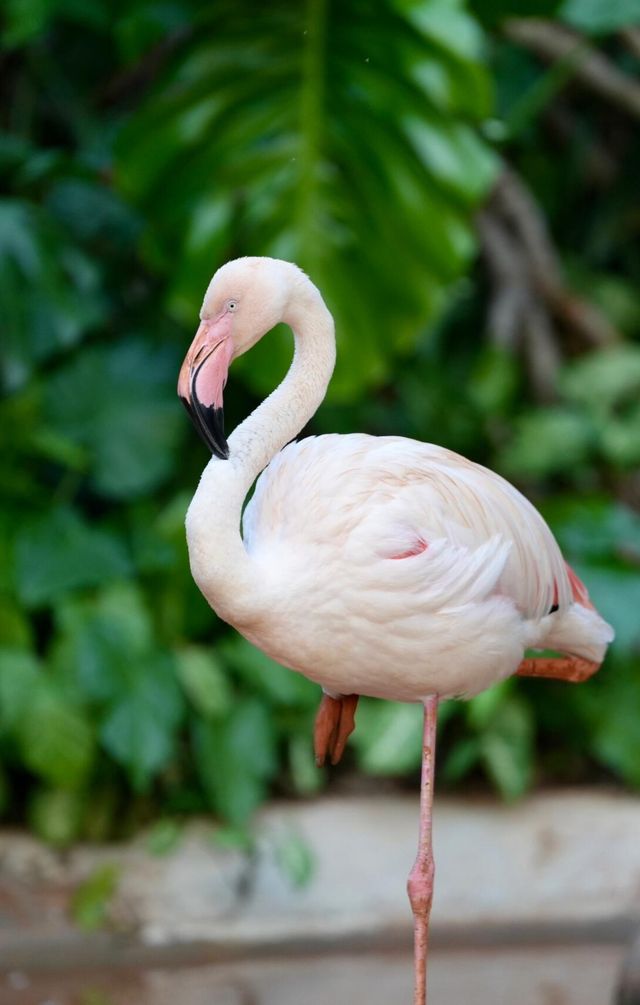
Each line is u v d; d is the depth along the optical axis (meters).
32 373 8.30
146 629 7.80
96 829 7.55
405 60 7.60
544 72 10.59
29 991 6.64
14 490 8.16
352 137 7.71
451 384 9.51
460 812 7.88
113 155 7.82
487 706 7.77
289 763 8.18
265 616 4.19
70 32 9.92
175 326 8.88
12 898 7.22
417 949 4.39
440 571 4.23
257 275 4.34
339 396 7.79
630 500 9.31
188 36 7.94
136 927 7.21
